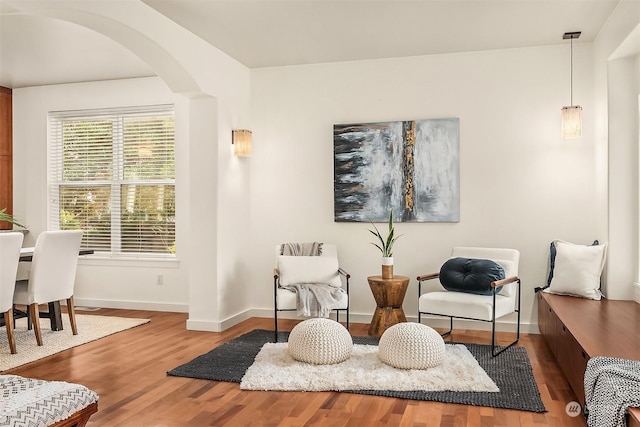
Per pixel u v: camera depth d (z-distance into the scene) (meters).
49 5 3.43
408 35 4.86
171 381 3.72
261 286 5.96
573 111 4.77
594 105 5.03
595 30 4.74
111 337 5.04
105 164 6.60
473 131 5.34
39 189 6.80
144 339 4.95
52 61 5.70
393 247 5.54
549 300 4.55
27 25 4.62
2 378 2.41
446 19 4.46
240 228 5.76
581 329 3.48
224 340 4.90
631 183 4.59
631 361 2.67
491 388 3.47
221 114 5.33
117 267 6.53
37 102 6.81
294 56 5.51
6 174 6.86
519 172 5.23
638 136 4.55
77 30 4.75
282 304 4.85
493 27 4.66
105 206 6.62
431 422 3.00
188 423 2.99
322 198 5.75
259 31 4.75
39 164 6.80
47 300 4.79
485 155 5.31
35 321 4.66
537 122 5.18
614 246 4.63
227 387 3.60
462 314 4.41
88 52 5.39
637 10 3.70
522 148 5.22
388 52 5.37
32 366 4.09
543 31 4.76
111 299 6.56
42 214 6.79
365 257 5.64
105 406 3.25
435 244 5.45
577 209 5.10
